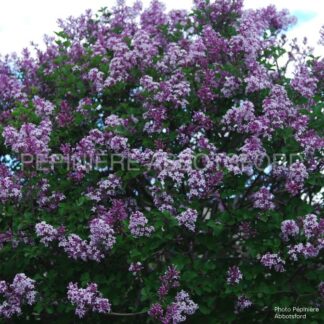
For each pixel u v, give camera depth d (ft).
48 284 23.26
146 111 25.25
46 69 30.22
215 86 24.94
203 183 21.57
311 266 23.57
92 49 28.71
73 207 23.53
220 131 25.12
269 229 22.59
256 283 22.62
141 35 26.35
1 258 24.81
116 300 22.88
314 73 26.43
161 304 21.18
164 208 22.03
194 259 23.59
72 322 23.97
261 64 26.02
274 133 23.48
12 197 23.07
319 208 25.46
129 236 22.04
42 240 22.18
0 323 23.43
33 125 23.49
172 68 26.30
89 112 25.61
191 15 29.35
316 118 24.49
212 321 22.97
